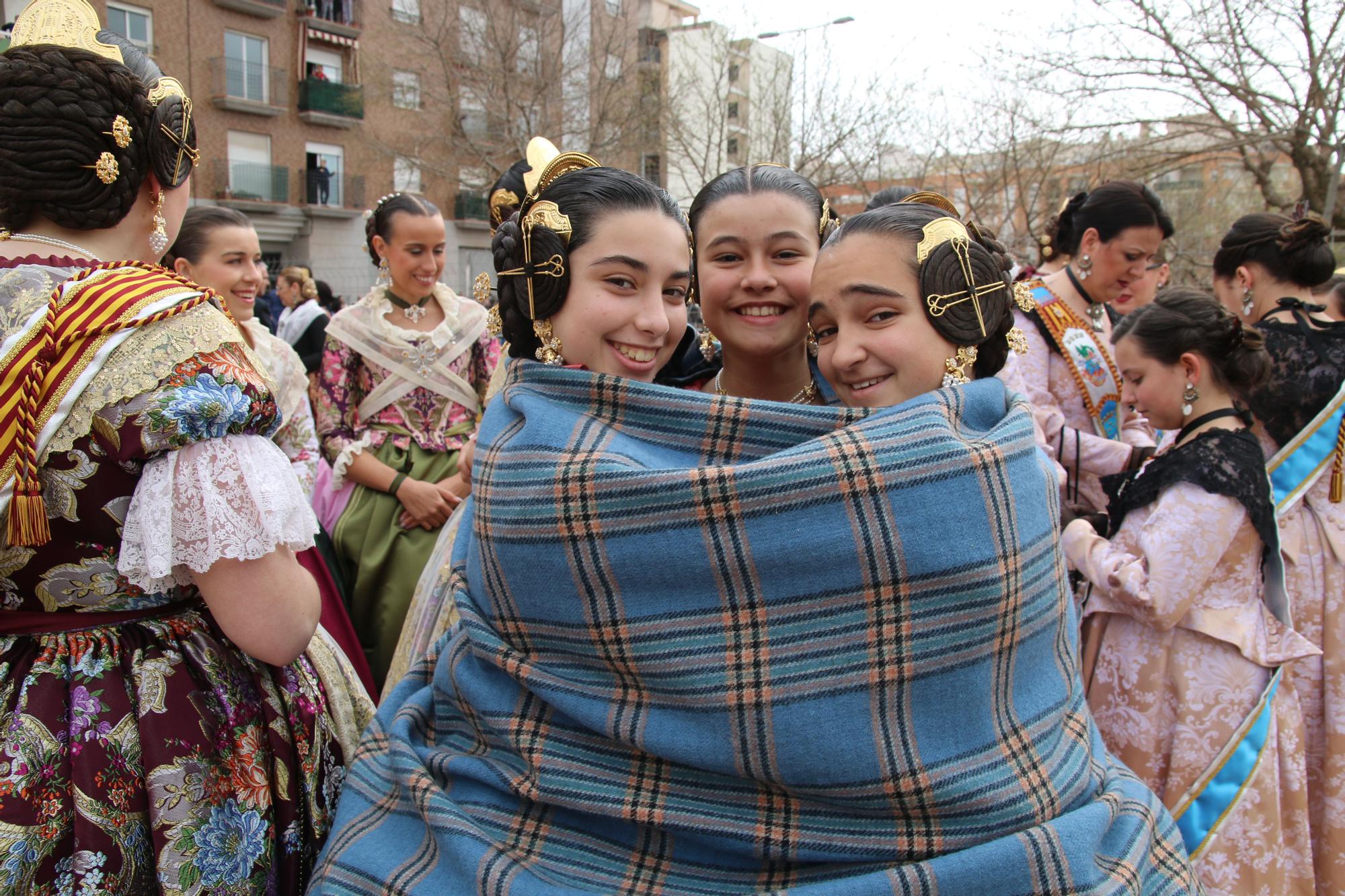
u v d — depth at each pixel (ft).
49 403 3.34
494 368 9.75
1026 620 3.32
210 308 3.76
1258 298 9.01
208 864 3.62
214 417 3.51
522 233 4.02
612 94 52.49
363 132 65.67
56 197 3.52
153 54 58.85
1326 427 7.38
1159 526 6.26
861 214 3.85
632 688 3.34
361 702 4.84
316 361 18.22
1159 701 6.51
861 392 3.80
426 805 3.49
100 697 3.57
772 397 4.80
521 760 3.57
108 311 3.41
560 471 3.32
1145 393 6.76
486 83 51.65
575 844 3.39
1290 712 6.54
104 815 3.45
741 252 4.37
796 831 3.16
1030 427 3.58
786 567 3.10
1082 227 8.66
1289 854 6.46
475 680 3.77
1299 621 7.34
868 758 3.07
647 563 3.19
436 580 6.70
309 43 65.98
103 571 3.65
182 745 3.65
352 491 9.41
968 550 3.11
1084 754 3.60
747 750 3.11
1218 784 6.26
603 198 3.86
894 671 3.10
